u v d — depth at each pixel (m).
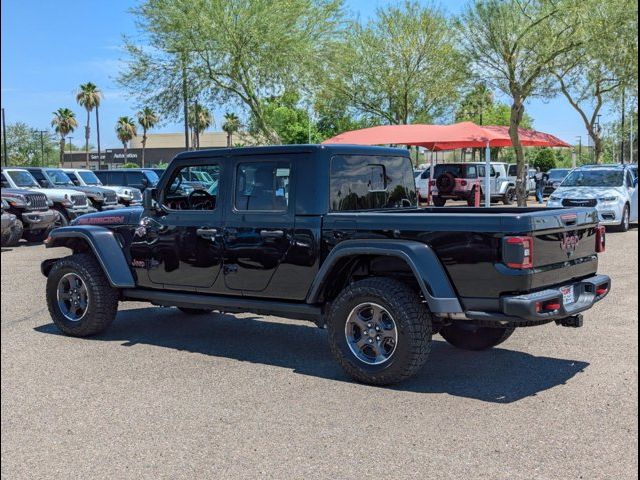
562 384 5.43
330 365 6.12
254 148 6.25
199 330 7.62
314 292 5.77
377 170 6.53
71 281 7.30
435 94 33.38
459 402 5.04
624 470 3.86
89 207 21.20
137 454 4.20
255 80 25.80
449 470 3.90
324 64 26.95
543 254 5.17
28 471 3.98
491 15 24.56
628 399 5.03
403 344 5.26
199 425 4.66
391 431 4.50
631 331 7.17
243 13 24.67
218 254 6.43
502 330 6.35
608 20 23.48
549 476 3.81
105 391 5.41
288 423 4.67
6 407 5.05
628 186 19.17
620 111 34.44
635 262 12.27
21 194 17.47
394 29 32.78
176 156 6.80
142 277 7.04
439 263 5.21
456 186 29.48
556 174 35.62
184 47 24.70
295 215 5.96
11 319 8.30
